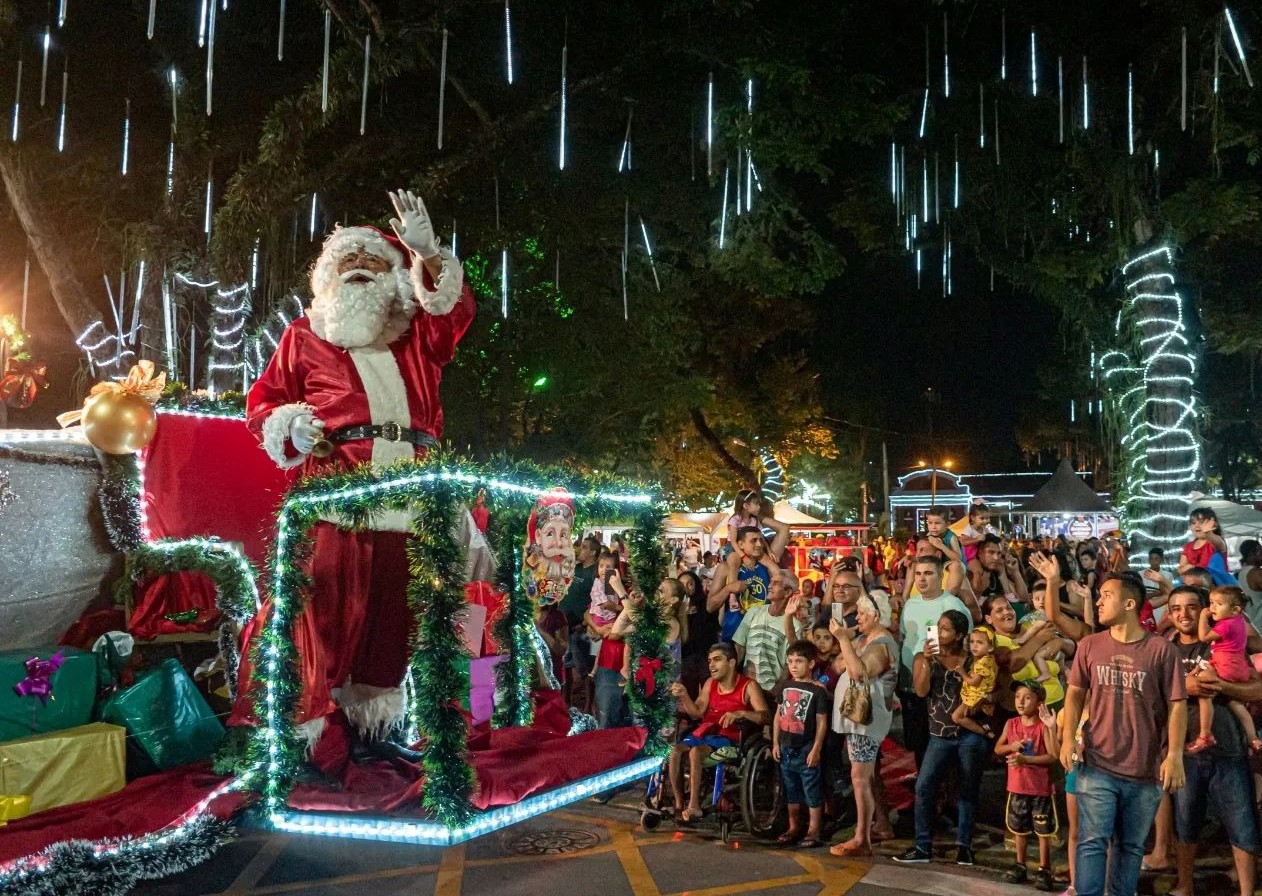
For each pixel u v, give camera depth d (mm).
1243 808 6199
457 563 4398
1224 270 24703
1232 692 6199
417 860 6773
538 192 17438
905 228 20828
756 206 18859
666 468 33625
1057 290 21141
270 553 4941
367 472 4547
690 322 25328
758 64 15305
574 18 16125
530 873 6715
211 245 13227
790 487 47031
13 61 13945
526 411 21422
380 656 4953
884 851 7379
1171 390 17984
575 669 10703
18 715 5305
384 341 5383
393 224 5188
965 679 6980
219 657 6168
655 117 17375
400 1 14133
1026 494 46781
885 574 16141
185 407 6133
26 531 5637
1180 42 16797
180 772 5527
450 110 16562
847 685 7492
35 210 14078
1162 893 6559
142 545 5824
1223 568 10086
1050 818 6535
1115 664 5586
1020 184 20078
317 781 4688
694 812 7805
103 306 17469
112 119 15117
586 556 11438
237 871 6477
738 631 8852
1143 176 18406
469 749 5203
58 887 4527
